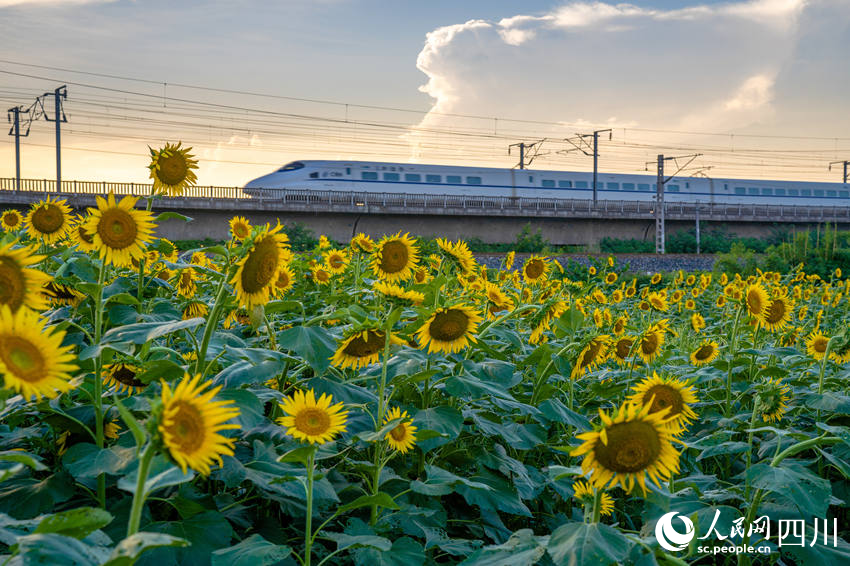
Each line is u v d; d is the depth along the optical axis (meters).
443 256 4.38
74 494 2.61
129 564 1.37
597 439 2.02
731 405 4.78
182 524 2.43
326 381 3.21
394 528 2.98
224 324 4.69
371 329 3.16
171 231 52.97
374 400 3.22
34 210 3.86
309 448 2.29
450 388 3.34
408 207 58.94
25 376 1.37
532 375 4.99
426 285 4.34
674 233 69.62
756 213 70.12
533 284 5.84
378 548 2.35
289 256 2.83
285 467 2.73
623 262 45.94
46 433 3.00
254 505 3.13
